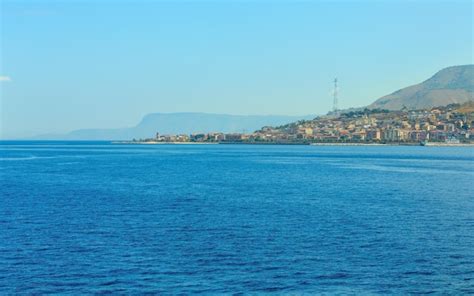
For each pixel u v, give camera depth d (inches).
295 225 2255.2
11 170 5743.1
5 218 2448.3
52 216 2501.2
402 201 3093.0
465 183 4330.7
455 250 1824.6
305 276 1534.2
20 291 1414.9
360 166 6668.3
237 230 2145.7
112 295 1385.3
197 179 4621.1
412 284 1475.1
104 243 1914.4
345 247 1859.0
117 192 3543.3
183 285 1456.7
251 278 1517.0
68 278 1512.1
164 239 1978.3
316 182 4360.2
